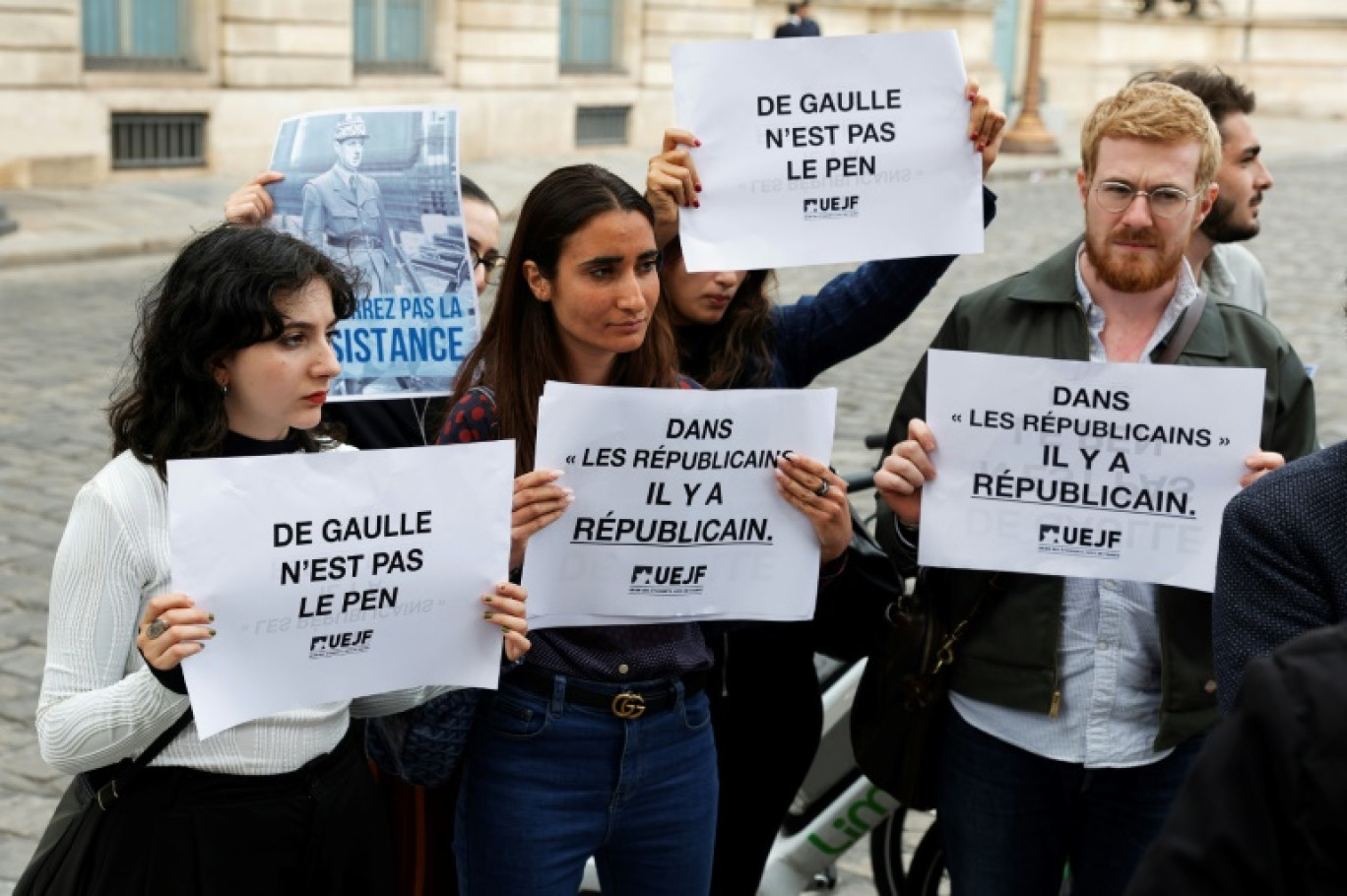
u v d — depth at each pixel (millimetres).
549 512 2637
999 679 2939
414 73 20031
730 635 3227
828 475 2773
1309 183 22312
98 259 13578
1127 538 2842
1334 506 2160
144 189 16547
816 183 3094
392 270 3322
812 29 19406
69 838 2400
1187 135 2801
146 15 17125
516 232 2723
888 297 3439
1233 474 2805
